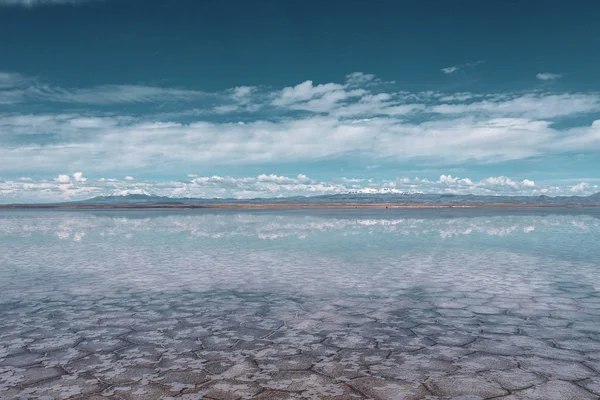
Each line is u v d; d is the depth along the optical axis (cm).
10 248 1478
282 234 2031
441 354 436
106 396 342
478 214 5234
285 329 527
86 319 577
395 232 2133
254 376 382
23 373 391
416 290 758
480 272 945
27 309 634
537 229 2348
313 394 344
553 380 369
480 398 335
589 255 1227
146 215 5325
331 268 1009
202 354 440
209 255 1259
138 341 484
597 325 538
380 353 440
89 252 1352
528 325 539
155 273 949
